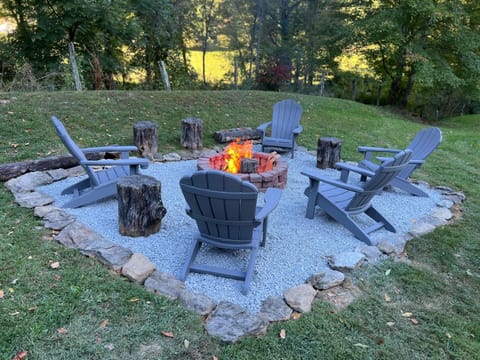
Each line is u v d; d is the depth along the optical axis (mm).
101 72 9789
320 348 1894
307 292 2254
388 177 2971
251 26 14383
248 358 1802
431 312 2234
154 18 11906
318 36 14438
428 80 10578
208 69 14477
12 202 3285
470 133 9453
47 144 4734
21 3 9820
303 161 5387
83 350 1771
